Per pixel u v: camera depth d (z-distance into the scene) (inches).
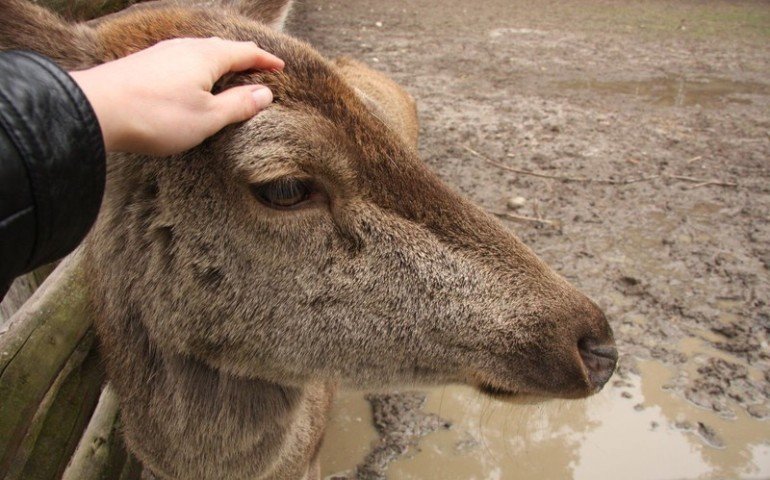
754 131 54.6
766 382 28.7
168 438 16.9
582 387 16.5
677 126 55.7
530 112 59.0
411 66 72.8
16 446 17.3
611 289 34.3
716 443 26.1
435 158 49.4
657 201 42.9
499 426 27.0
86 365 21.0
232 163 13.7
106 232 15.5
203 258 14.7
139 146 11.4
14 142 8.8
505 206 42.4
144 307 15.6
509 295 16.0
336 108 14.6
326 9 100.6
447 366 16.5
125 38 14.7
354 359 16.1
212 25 15.3
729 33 86.4
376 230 15.2
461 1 108.2
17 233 9.1
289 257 14.9
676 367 29.5
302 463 20.5
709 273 35.6
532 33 87.5
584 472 25.2
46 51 13.7
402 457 25.8
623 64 73.8
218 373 16.6
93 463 20.7
